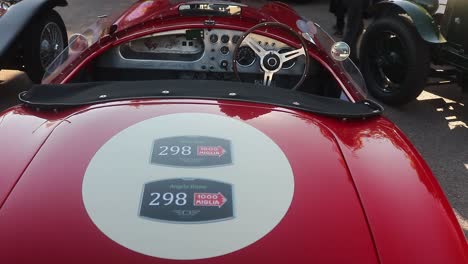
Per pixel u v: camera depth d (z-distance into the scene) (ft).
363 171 5.27
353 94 7.84
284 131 5.77
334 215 4.63
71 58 8.25
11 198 4.64
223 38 9.20
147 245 4.21
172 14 9.13
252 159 5.24
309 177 5.06
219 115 5.97
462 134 14.80
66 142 5.38
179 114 5.92
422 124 15.44
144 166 5.05
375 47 16.69
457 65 15.29
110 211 4.51
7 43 13.09
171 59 9.64
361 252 4.31
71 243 4.20
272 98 6.55
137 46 9.57
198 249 4.19
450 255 4.52
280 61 8.50
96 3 30.81
